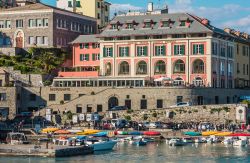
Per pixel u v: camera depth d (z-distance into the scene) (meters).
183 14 176.75
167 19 174.38
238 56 193.62
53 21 190.50
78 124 152.38
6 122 152.25
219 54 176.12
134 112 152.25
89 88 163.25
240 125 145.75
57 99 165.12
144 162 105.50
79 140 122.31
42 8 191.50
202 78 169.75
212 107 148.75
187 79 170.88
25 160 105.94
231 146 129.00
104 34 179.00
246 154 116.06
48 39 190.75
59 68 181.25
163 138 138.88
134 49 176.12
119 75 177.12
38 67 180.38
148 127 145.12
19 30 194.38
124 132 139.25
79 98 161.62
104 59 179.12
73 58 188.00
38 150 110.81
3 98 164.25
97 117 151.38
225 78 180.62
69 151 112.31
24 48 189.88
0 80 170.00
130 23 178.25
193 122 149.00
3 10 196.75
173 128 145.50
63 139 122.56
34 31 192.50
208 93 160.75
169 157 111.62
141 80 166.88
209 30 169.12
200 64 170.25
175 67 172.25
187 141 133.00
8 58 183.38
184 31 170.88
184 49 171.62
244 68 199.62
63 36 195.38
